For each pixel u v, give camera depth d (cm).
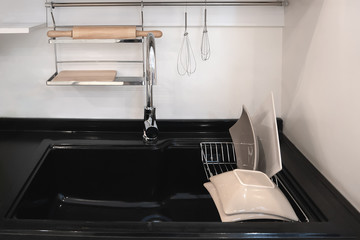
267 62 141
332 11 100
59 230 86
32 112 144
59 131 144
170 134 143
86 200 133
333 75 100
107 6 134
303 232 85
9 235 85
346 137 94
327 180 106
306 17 117
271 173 107
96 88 142
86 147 131
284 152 125
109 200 134
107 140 136
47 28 137
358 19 87
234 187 98
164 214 130
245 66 142
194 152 135
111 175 134
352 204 93
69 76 131
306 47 118
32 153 126
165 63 141
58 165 132
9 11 136
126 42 126
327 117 104
